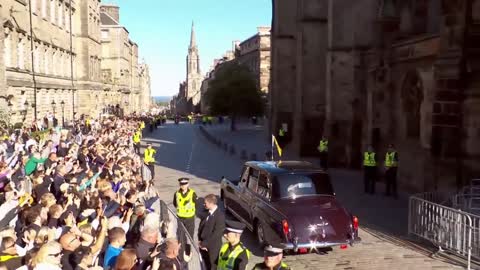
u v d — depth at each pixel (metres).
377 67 21.34
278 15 40.31
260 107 65.75
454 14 15.49
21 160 15.88
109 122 41.53
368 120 22.72
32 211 8.19
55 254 5.95
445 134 15.75
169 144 45.44
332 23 26.75
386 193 18.42
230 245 6.68
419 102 18.58
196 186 21.30
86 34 59.53
